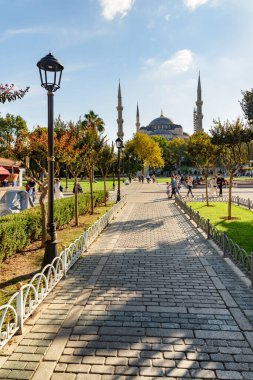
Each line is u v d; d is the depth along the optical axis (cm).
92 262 798
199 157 2186
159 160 7256
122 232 1191
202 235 1097
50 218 713
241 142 1441
